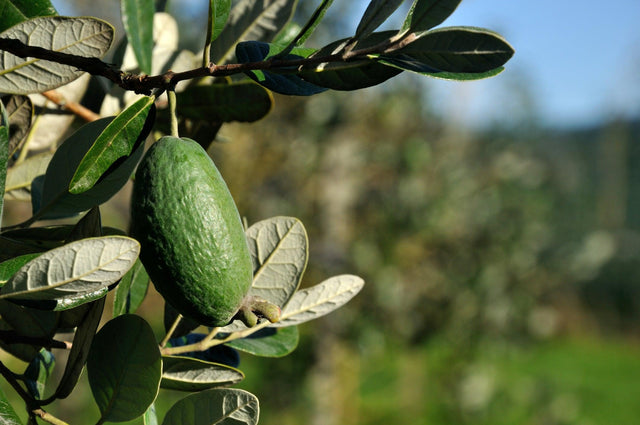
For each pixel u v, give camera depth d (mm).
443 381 6945
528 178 6797
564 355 13750
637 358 14117
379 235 5762
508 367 11328
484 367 6770
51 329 932
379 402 7789
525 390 7480
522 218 6598
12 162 1193
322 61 803
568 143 18438
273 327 1164
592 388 11734
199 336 1129
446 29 754
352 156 5680
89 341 805
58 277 718
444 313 6070
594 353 14203
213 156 5309
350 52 794
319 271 5453
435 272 6090
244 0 1241
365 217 5820
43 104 1211
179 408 895
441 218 6008
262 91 1185
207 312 757
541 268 7027
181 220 747
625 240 15484
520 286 6566
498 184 6598
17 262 775
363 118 5730
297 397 5719
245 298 792
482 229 6312
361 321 5660
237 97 1190
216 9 790
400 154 5797
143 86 829
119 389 813
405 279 5863
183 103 1228
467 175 6453
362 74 854
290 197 5559
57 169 918
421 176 6043
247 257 793
